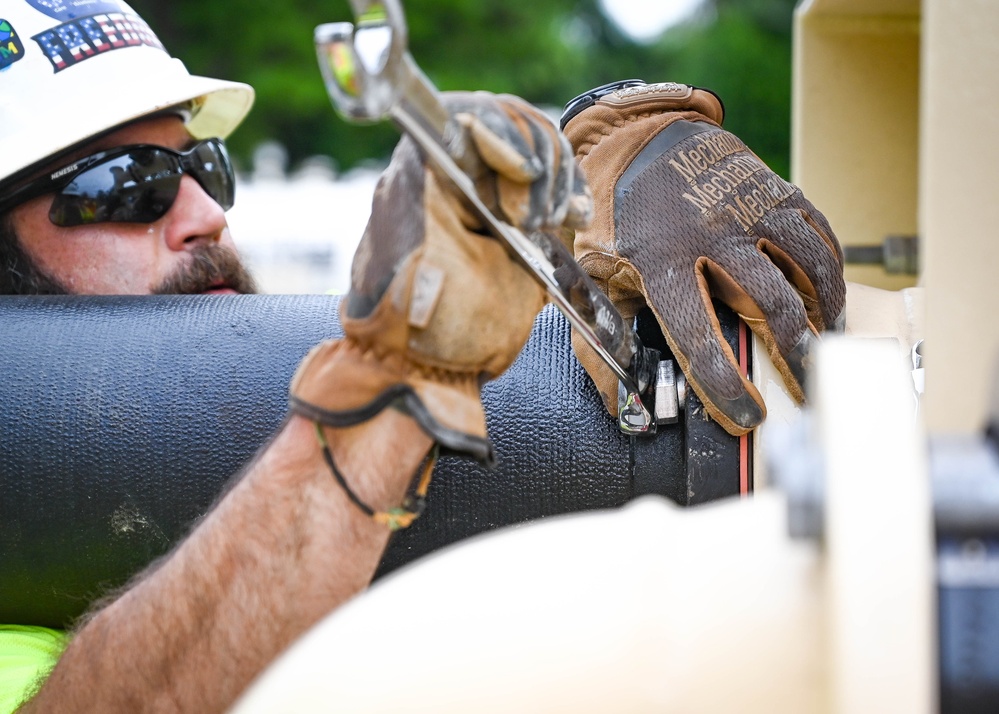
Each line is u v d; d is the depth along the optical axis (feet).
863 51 5.50
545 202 2.42
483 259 2.51
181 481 3.60
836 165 5.57
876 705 1.32
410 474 2.64
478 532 3.49
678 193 3.32
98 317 3.91
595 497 3.44
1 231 4.84
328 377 2.58
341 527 2.61
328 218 15.03
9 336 3.84
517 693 1.53
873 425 1.42
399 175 2.52
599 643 1.53
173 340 3.79
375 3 1.95
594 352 3.37
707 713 1.47
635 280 3.34
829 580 1.39
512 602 1.61
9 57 4.77
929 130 2.24
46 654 3.78
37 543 3.65
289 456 2.65
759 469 3.28
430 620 1.63
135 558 3.65
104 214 4.79
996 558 1.47
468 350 2.54
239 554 2.63
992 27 2.19
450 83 32.76
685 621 1.51
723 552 1.57
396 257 2.47
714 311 3.32
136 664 2.70
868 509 1.37
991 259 2.21
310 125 31.65
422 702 1.56
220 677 2.64
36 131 4.71
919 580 1.34
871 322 4.01
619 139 3.45
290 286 14.84
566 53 35.29
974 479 1.52
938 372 2.24
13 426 3.65
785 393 3.32
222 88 5.35
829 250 3.42
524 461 3.45
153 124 5.08
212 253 5.11
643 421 3.26
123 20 5.13
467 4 33.35
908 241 5.44
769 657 1.48
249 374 3.68
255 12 30.96
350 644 1.65
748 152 3.49
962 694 1.43
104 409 3.65
